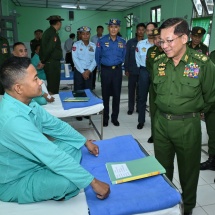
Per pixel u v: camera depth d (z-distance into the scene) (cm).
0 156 120
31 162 127
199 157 165
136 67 410
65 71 550
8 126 112
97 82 758
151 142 320
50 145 117
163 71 155
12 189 122
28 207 118
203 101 156
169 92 151
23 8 1080
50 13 1117
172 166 182
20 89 117
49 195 119
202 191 214
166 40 137
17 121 113
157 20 869
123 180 135
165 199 118
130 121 408
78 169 119
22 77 114
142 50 335
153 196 121
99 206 116
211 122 239
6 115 114
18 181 124
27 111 122
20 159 123
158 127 167
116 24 338
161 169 142
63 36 1153
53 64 417
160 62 159
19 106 120
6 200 123
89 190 131
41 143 115
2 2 767
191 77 145
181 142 157
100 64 362
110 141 185
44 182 118
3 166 121
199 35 346
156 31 245
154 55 253
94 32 1191
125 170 144
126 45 402
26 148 116
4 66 116
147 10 935
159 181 135
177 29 134
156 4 866
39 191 118
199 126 157
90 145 168
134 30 1049
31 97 125
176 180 230
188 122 153
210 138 246
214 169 248
